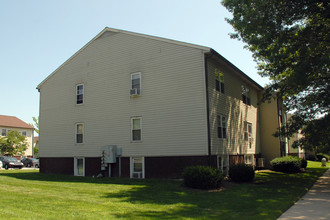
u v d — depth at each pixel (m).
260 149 27.45
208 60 17.09
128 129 18.66
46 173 22.27
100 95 20.22
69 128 21.53
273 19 15.45
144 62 18.52
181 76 17.03
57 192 12.38
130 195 11.82
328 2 14.92
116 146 19.00
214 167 16.36
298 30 16.30
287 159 23.30
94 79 20.67
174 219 7.99
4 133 51.91
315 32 15.79
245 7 16.03
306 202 10.89
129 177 18.22
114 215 8.24
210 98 16.73
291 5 15.15
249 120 24.44
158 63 17.97
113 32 20.22
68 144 21.44
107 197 11.30
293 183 16.20
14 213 7.86
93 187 14.07
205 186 13.38
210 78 17.08
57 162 21.91
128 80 19.05
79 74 21.50
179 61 17.20
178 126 16.81
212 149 16.36
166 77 17.55
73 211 8.55
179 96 16.97
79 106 21.17
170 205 9.95
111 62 20.00
